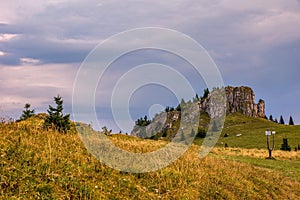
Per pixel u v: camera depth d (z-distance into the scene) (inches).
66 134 698.8
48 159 476.1
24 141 516.7
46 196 386.9
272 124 6422.2
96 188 450.6
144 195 487.2
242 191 650.2
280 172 1099.9
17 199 358.9
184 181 573.9
